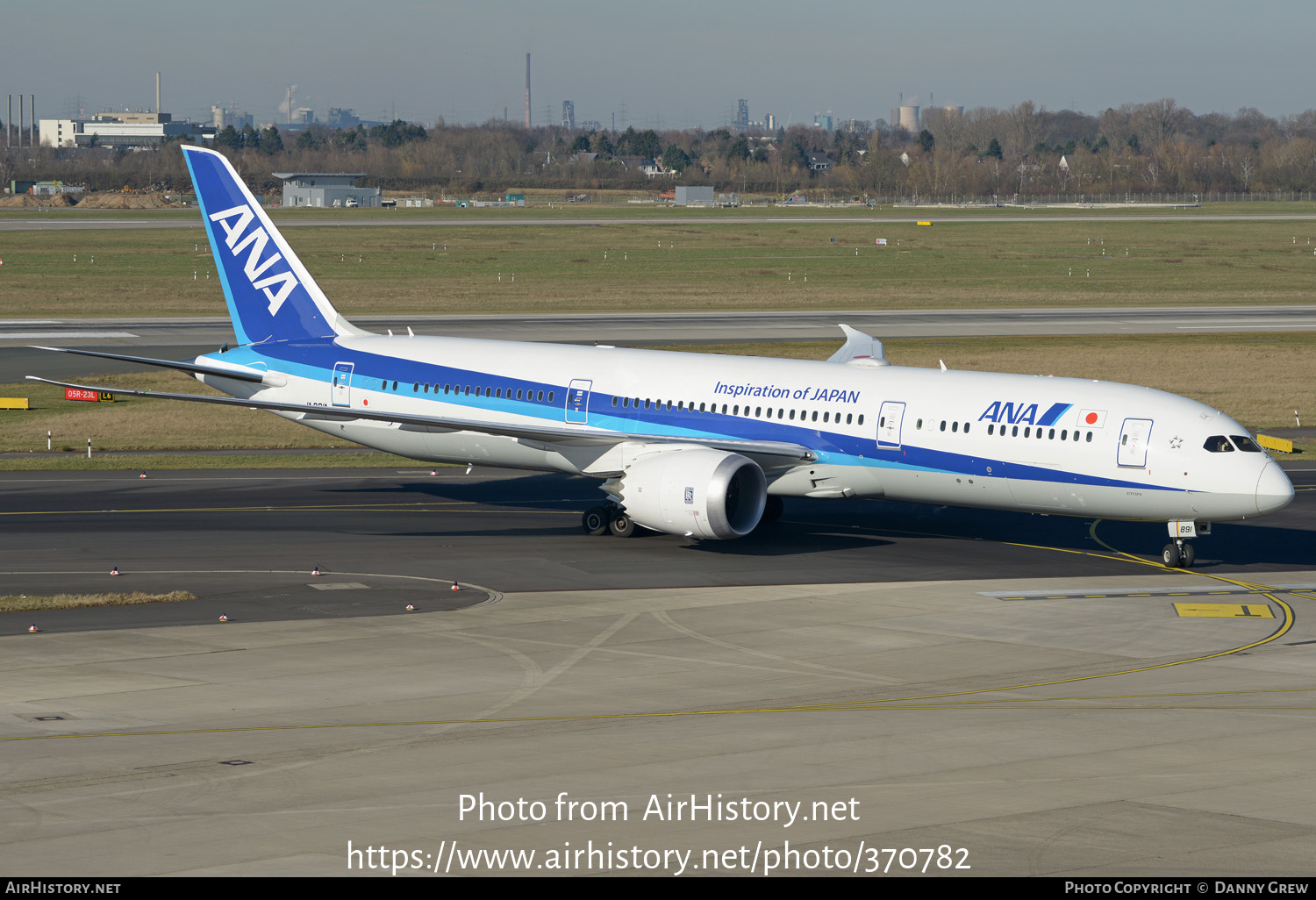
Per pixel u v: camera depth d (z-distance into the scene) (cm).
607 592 10262
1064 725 6806
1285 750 6372
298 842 5066
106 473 16188
